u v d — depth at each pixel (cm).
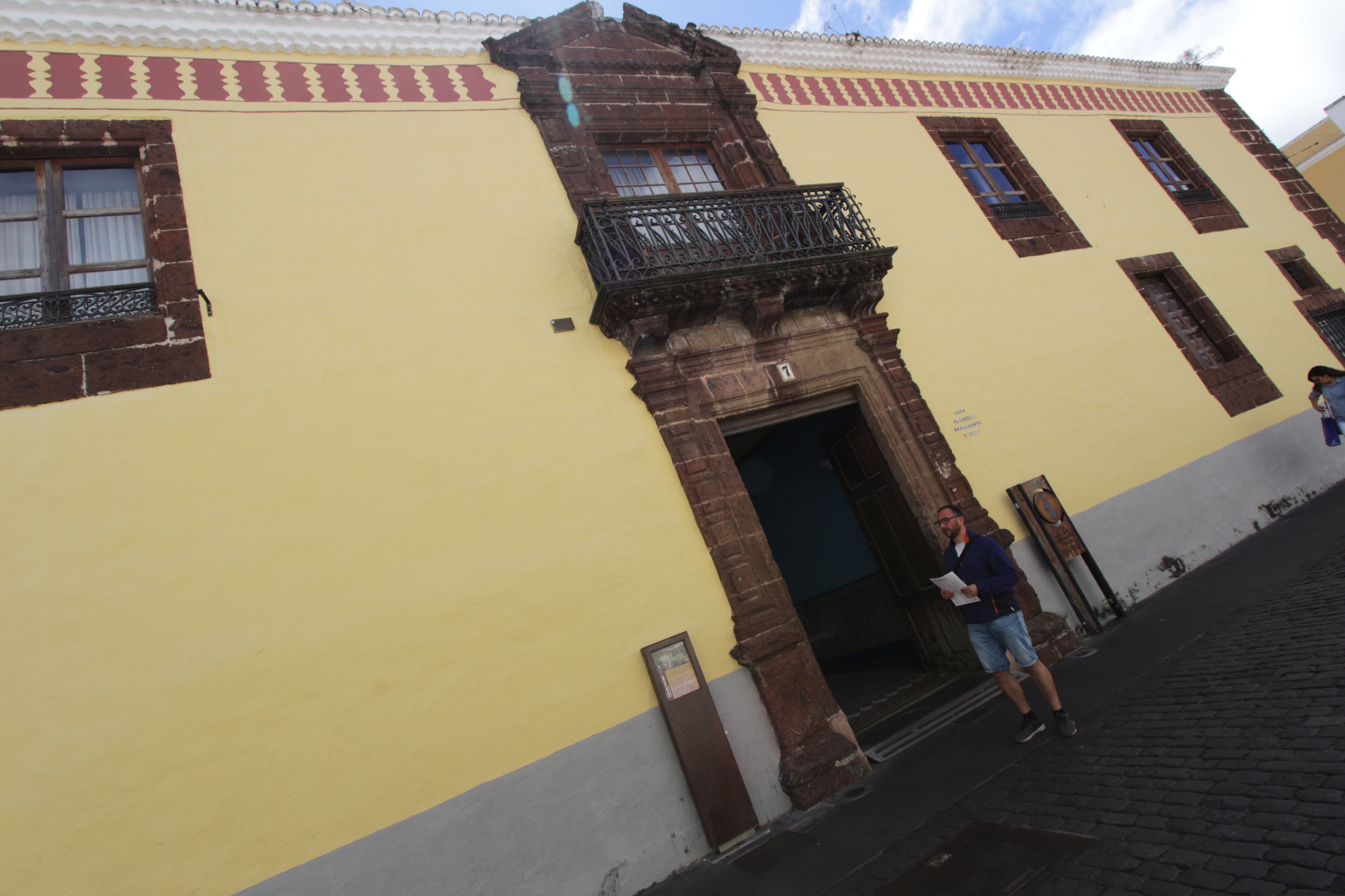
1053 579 639
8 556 371
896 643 831
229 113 545
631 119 709
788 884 344
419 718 403
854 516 828
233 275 483
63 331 430
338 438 457
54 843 328
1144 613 636
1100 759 361
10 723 341
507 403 510
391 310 513
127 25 538
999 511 650
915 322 714
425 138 605
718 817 423
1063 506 691
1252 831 252
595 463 511
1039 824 317
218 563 401
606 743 432
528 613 449
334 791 374
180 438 425
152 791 348
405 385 489
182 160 512
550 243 596
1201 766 315
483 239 573
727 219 619
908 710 584
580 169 648
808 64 870
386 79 620
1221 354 917
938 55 966
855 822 395
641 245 575
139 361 437
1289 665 387
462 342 520
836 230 656
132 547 391
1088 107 1077
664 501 517
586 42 738
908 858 329
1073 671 535
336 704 392
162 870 337
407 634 420
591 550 482
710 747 440
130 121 512
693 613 488
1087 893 254
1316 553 593
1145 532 721
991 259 810
